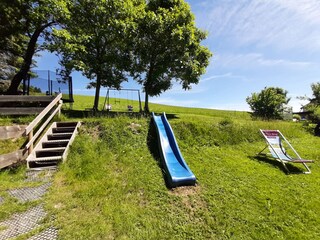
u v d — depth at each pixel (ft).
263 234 15.14
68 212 14.97
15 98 30.99
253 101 81.61
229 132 35.60
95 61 49.29
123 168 22.03
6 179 18.94
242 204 18.07
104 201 16.55
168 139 29.07
